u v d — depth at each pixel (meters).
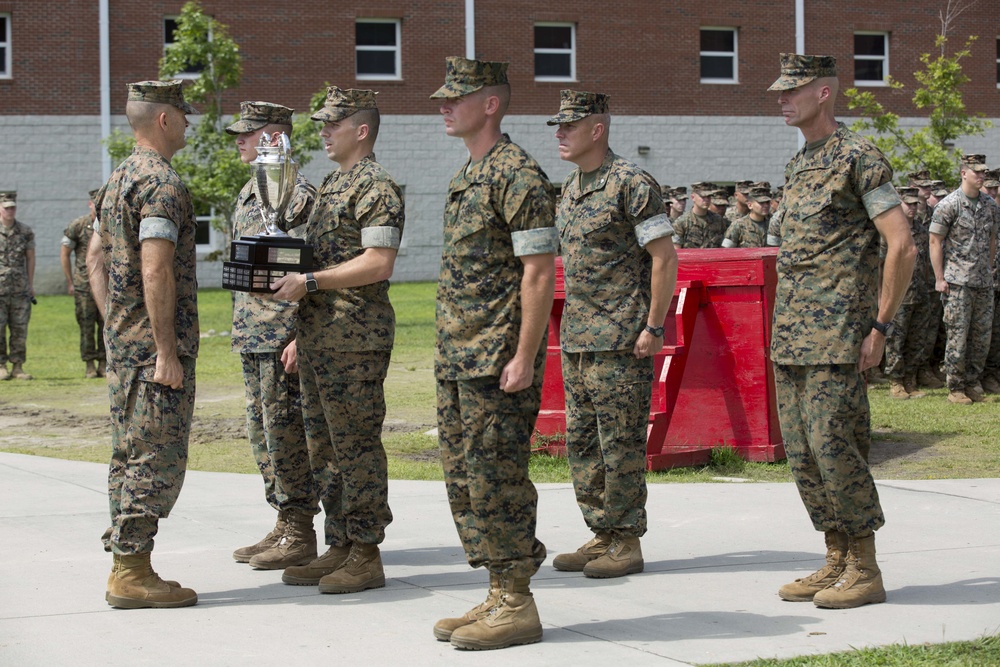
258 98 28.27
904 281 4.68
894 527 6.37
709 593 5.17
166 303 4.82
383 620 4.81
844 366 4.80
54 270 27.52
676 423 8.52
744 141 31.06
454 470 4.52
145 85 4.99
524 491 4.42
